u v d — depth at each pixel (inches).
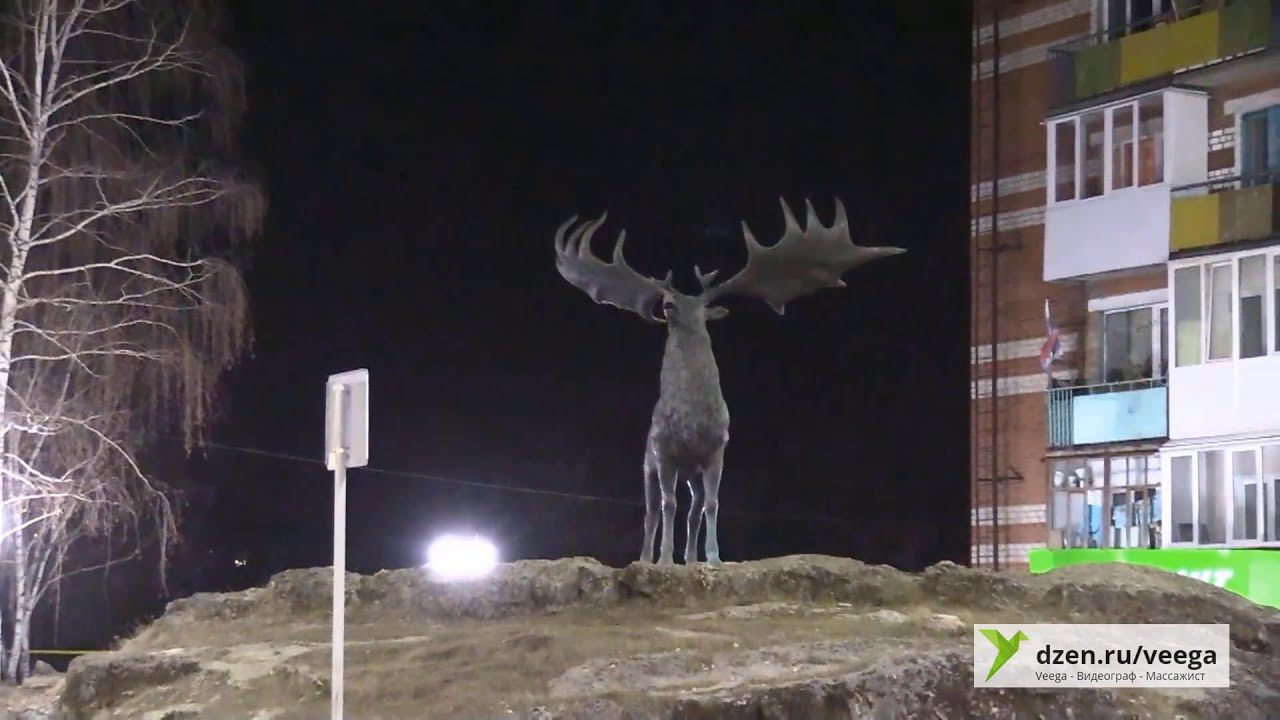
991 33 1285.7
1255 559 848.9
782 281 649.6
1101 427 1154.0
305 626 636.1
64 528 1008.9
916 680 474.3
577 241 689.6
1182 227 1096.2
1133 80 1143.6
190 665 577.3
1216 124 1120.8
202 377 935.0
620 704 458.3
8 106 919.0
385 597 649.0
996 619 563.2
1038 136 1244.5
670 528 631.2
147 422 952.3
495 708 472.7
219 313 935.0
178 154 949.2
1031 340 1236.5
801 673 484.7
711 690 468.4
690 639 526.6
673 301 635.5
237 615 671.8
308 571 692.1
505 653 529.0
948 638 532.7
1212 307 1077.8
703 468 633.6
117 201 928.9
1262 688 514.9
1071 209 1179.9
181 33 943.0
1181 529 1079.6
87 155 924.0
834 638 529.0
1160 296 1143.6
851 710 458.0
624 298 656.4
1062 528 1189.7
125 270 913.5
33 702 680.4
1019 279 1250.0
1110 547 1145.4
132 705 560.7
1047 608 580.1
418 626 611.8
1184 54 1111.6
